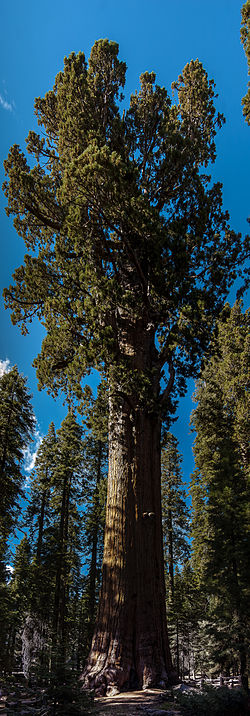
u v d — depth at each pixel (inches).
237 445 789.9
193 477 958.4
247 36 775.7
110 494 402.6
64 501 1012.5
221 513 410.3
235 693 226.1
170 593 1119.6
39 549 1002.1
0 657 574.6
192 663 1165.7
